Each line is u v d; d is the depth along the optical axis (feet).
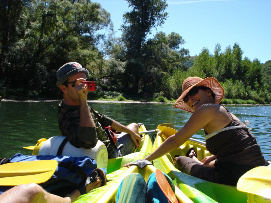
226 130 6.49
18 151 14.92
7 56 77.46
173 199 4.79
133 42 118.62
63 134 7.48
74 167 5.89
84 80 7.16
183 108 8.94
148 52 117.80
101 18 102.63
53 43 87.97
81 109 6.78
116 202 4.83
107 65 110.73
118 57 118.93
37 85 79.66
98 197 4.99
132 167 6.39
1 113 33.01
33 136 18.88
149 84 118.62
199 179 6.72
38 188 3.94
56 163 5.36
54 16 85.71
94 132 6.74
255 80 157.38
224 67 144.36
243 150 6.39
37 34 83.35
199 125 6.63
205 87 7.30
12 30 81.92
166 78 118.01
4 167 5.44
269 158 14.56
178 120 31.73
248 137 6.52
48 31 88.43
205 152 11.59
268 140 19.79
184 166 8.05
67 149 6.77
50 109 42.55
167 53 131.13
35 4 87.40
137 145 10.71
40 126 23.50
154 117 35.01
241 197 6.05
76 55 90.94
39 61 83.20
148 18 120.78
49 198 4.26
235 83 130.93
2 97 67.10
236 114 45.27
